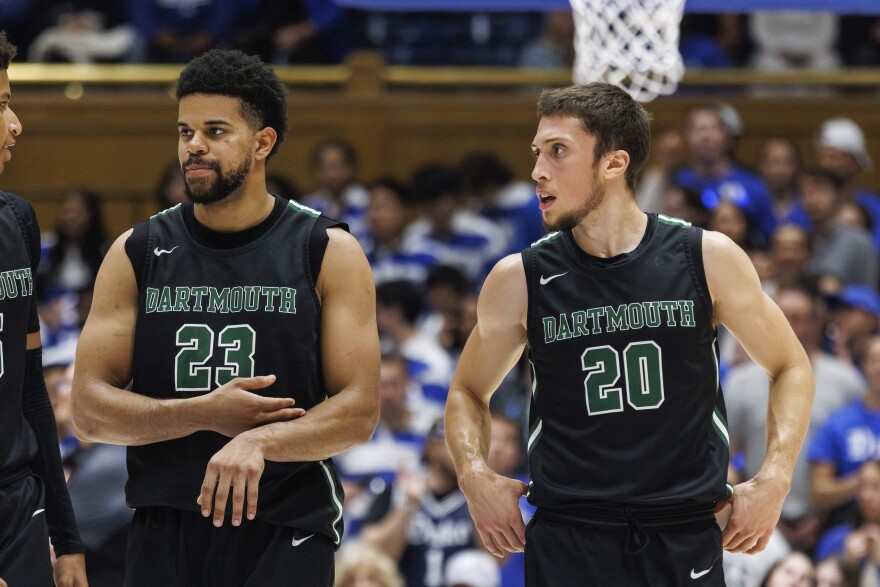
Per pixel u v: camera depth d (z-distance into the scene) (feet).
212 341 25.71
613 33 39.55
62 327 58.54
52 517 27.66
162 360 25.79
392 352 52.03
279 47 71.56
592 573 25.50
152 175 68.64
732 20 73.46
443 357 54.54
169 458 25.82
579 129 25.79
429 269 59.82
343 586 43.83
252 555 25.75
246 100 25.57
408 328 55.26
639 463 25.26
